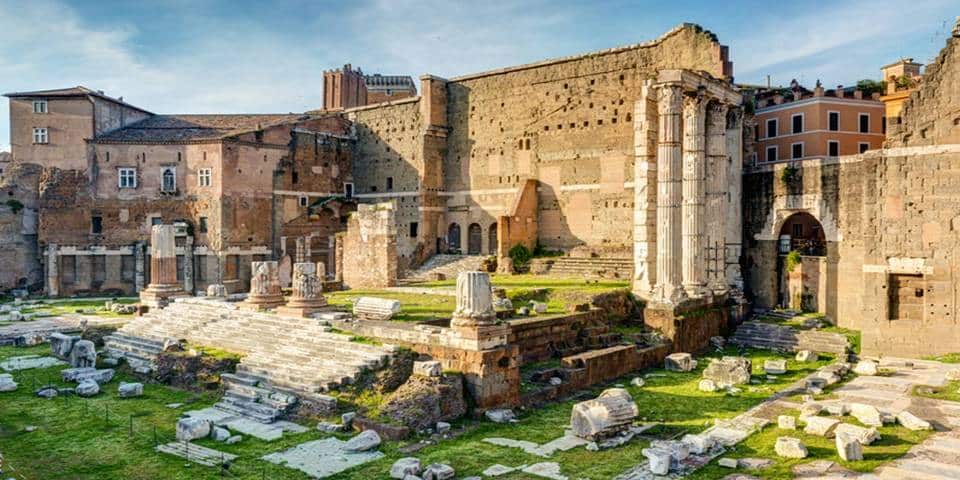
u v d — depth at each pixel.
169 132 72.00
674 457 20.72
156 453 22.72
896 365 35.62
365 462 21.67
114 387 31.84
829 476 19.47
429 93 69.19
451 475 20.19
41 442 23.88
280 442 23.64
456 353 27.80
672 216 41.91
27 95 70.50
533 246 62.91
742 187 50.41
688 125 45.12
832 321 44.75
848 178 43.81
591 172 60.06
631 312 43.44
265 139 70.38
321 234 74.31
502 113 66.56
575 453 22.44
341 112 79.44
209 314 40.25
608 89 59.06
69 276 68.88
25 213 70.56
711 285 47.78
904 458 20.73
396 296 44.97
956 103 37.16
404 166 72.31
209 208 67.75
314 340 31.95
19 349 41.41
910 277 38.75
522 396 28.58
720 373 33.19
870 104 63.03
